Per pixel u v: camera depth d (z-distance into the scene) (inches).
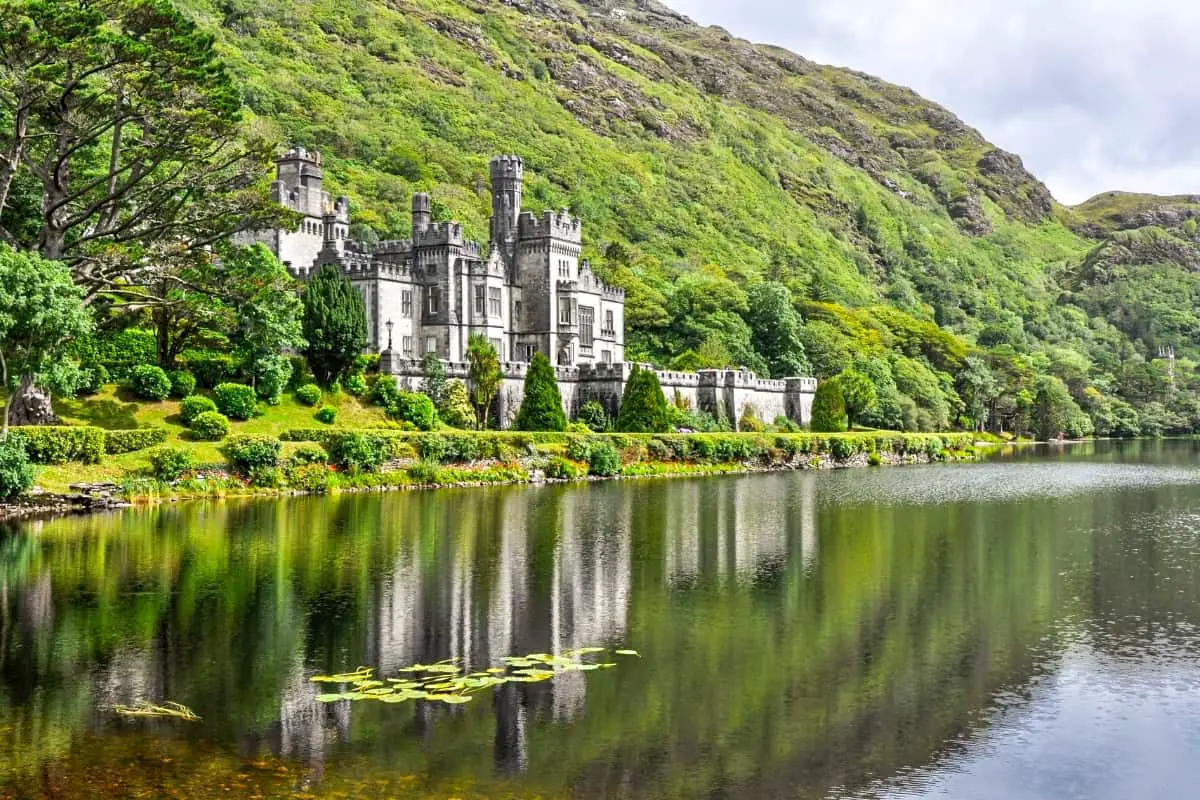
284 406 3080.7
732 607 1400.1
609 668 1104.8
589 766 846.5
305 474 2664.9
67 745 869.8
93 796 772.0
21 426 2315.5
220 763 837.2
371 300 3946.9
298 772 823.7
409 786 802.8
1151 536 2138.3
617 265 6382.9
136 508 2240.4
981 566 1750.7
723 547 1892.2
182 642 1167.6
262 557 1673.2
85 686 1016.9
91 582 1459.2
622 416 3831.2
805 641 1231.5
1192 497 2987.2
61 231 2421.3
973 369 6988.2
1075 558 1846.7
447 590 1460.4
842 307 7288.4
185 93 2331.4
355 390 3289.9
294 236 4266.7
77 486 2228.1
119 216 2815.0
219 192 2549.2
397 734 905.5
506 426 3695.9
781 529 2151.8
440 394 3489.2
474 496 2662.4
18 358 2153.1
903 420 5625.0
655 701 1004.6
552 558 1732.3
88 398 2743.6
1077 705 1019.9
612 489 2965.1
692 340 5895.7
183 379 2901.1
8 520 2037.4
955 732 941.8
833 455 4340.6
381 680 1048.2
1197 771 865.5
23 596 1370.6
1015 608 1429.6
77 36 2171.5
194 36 2337.6
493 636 1221.7
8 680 1031.6
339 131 7731.3
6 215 2709.2
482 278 4242.1
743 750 888.3
